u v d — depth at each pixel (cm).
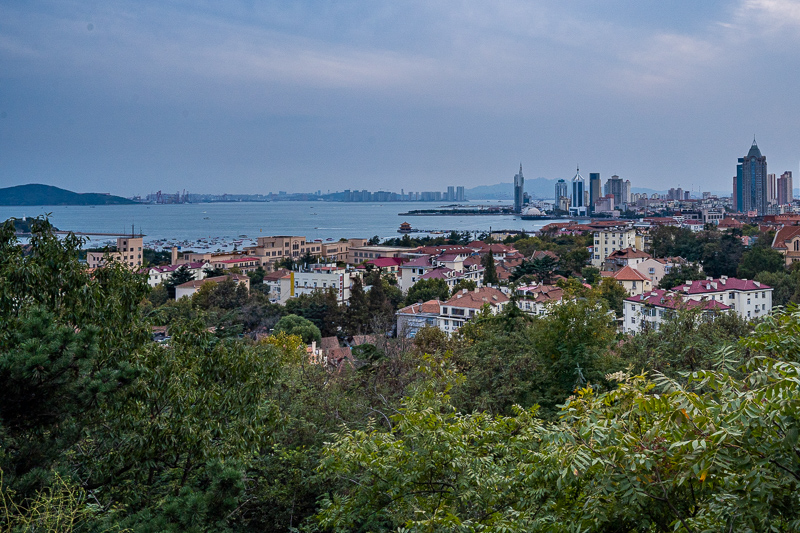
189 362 1838
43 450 1242
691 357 2662
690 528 800
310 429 1981
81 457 1493
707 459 767
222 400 1733
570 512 936
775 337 944
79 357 1276
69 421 1302
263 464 1823
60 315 1662
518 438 1208
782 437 752
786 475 752
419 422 1239
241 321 8538
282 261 16650
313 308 9281
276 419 1794
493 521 1055
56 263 1722
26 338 1258
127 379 1422
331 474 1488
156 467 1620
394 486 1217
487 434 1276
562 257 14175
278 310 9594
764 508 737
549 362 2945
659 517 883
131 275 1936
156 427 1509
